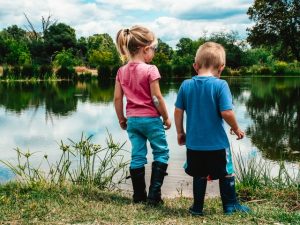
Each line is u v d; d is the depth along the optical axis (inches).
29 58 1696.6
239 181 179.3
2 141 300.4
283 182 177.5
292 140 308.8
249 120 426.0
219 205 139.6
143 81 135.2
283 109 529.3
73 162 227.6
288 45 1288.1
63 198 133.2
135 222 112.6
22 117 439.5
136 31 138.6
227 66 1903.3
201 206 123.6
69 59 1612.9
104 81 1300.4
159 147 136.6
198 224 111.0
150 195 133.4
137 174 136.6
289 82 1190.3
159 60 1718.8
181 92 126.2
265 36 1282.0
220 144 120.8
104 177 182.9
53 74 1369.3
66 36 2169.0
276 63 1929.1
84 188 147.4
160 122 137.6
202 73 125.4
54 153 254.5
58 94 756.0
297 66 1856.5
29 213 119.2
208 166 122.3
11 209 123.2
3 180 188.5
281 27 1251.2
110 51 1943.9
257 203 142.0
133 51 138.5
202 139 121.2
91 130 353.1
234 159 243.6
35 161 232.4
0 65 1622.8
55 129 357.4
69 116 447.2
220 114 121.3
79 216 116.7
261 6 1263.5
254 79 1400.1
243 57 1927.9
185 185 187.3
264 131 353.1
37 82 1223.5
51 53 2105.1
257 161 240.2
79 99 657.6
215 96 120.5
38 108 528.7
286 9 1253.1
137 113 136.0
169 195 171.5
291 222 111.3
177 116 127.0
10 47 1658.5
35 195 137.9
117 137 318.0
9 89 892.6
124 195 155.4
